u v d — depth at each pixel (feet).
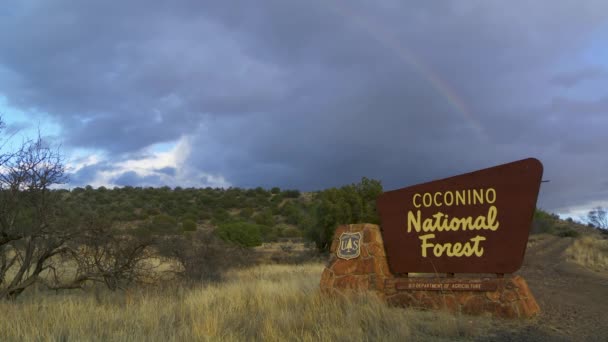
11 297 43.32
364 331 31.42
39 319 32.24
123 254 49.39
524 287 39.91
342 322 32.14
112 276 47.52
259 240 128.98
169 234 62.64
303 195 302.25
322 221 125.08
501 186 42.57
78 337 27.66
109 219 49.57
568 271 78.74
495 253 41.88
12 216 43.14
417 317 36.86
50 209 44.42
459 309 40.83
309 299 41.45
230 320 33.68
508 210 42.01
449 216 44.32
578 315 39.63
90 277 47.44
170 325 30.86
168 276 60.23
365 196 126.52
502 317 38.91
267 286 48.85
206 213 241.55
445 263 43.83
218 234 122.21
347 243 46.65
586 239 143.54
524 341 30.76
